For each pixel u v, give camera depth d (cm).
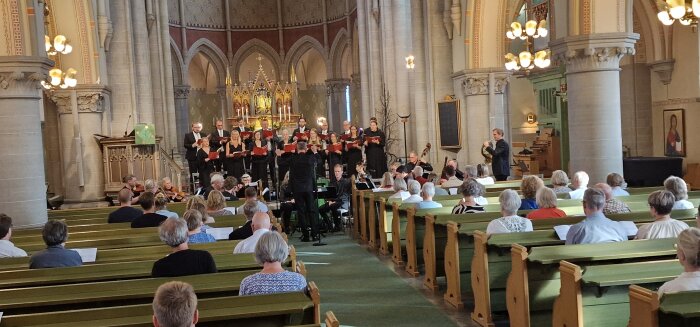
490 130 2200
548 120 2766
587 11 1390
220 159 2058
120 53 2417
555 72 2634
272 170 2152
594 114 1412
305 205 1675
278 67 4488
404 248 1343
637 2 2317
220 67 4369
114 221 1142
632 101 2397
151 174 2056
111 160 2044
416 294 1080
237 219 1066
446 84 2381
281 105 3950
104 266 727
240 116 3878
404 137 2588
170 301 380
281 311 527
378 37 3108
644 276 617
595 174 1416
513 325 773
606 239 751
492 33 2181
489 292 863
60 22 2086
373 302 1045
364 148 2277
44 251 759
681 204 923
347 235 1759
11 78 1245
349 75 4362
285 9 4484
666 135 2319
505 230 855
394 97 2894
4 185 1256
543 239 828
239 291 610
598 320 633
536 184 1048
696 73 2170
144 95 2741
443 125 2308
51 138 2275
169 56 3269
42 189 1303
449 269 997
